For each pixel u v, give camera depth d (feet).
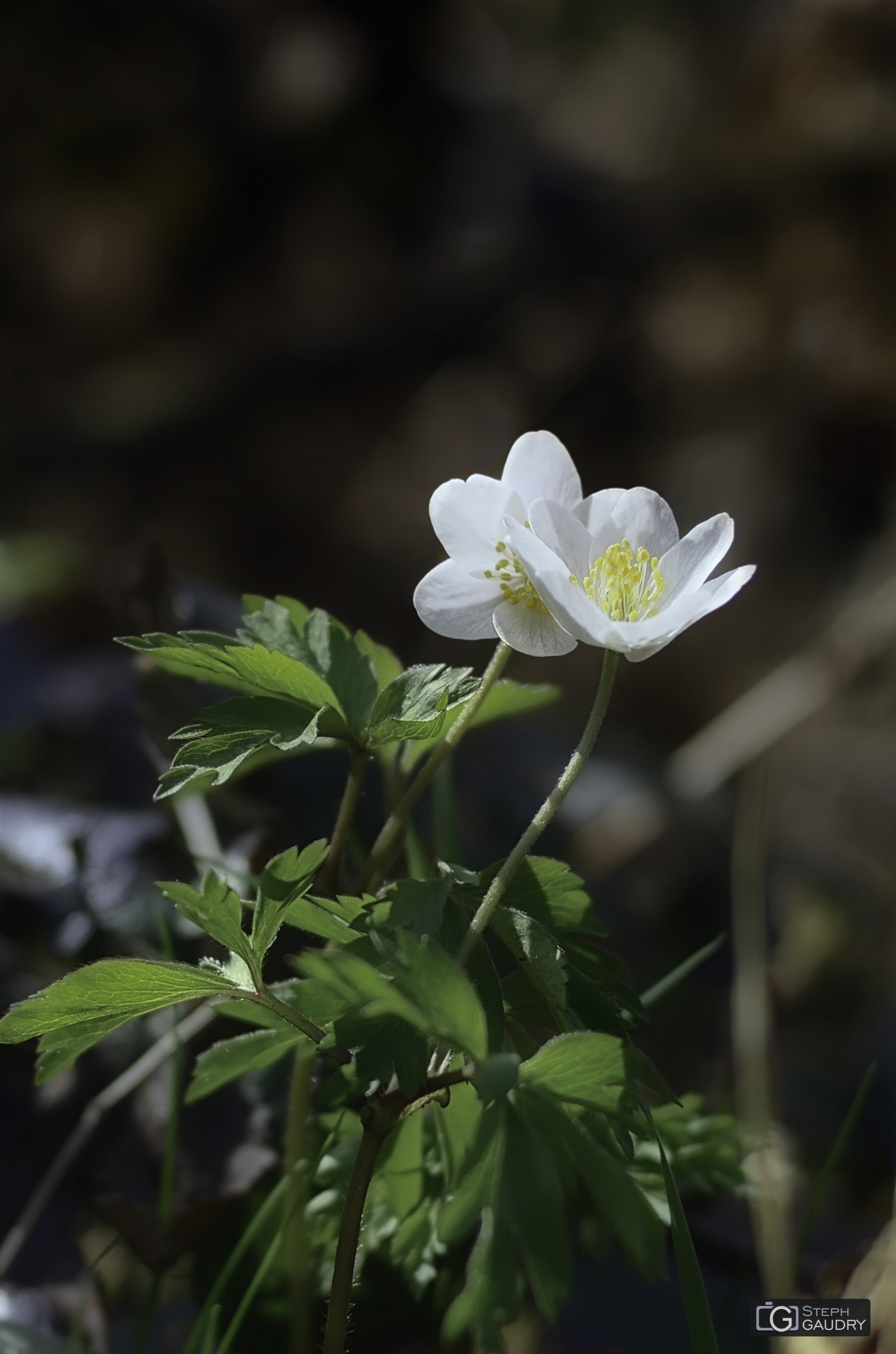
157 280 6.62
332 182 6.70
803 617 4.73
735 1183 1.79
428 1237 1.69
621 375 5.75
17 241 6.44
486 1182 1.55
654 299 5.67
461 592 1.65
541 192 5.96
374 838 2.04
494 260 5.96
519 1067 1.56
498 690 1.72
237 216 6.70
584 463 5.73
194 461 5.64
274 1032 1.68
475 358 5.89
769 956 2.33
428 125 6.63
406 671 1.68
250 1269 1.79
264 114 6.59
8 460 5.44
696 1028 2.13
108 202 6.53
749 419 5.51
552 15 7.33
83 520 5.22
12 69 6.31
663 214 5.64
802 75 5.54
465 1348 1.76
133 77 6.47
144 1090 1.87
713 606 1.59
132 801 2.27
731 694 4.46
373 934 1.56
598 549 1.64
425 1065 1.59
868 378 5.20
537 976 1.61
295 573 5.29
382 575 5.22
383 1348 1.76
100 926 1.96
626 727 4.39
